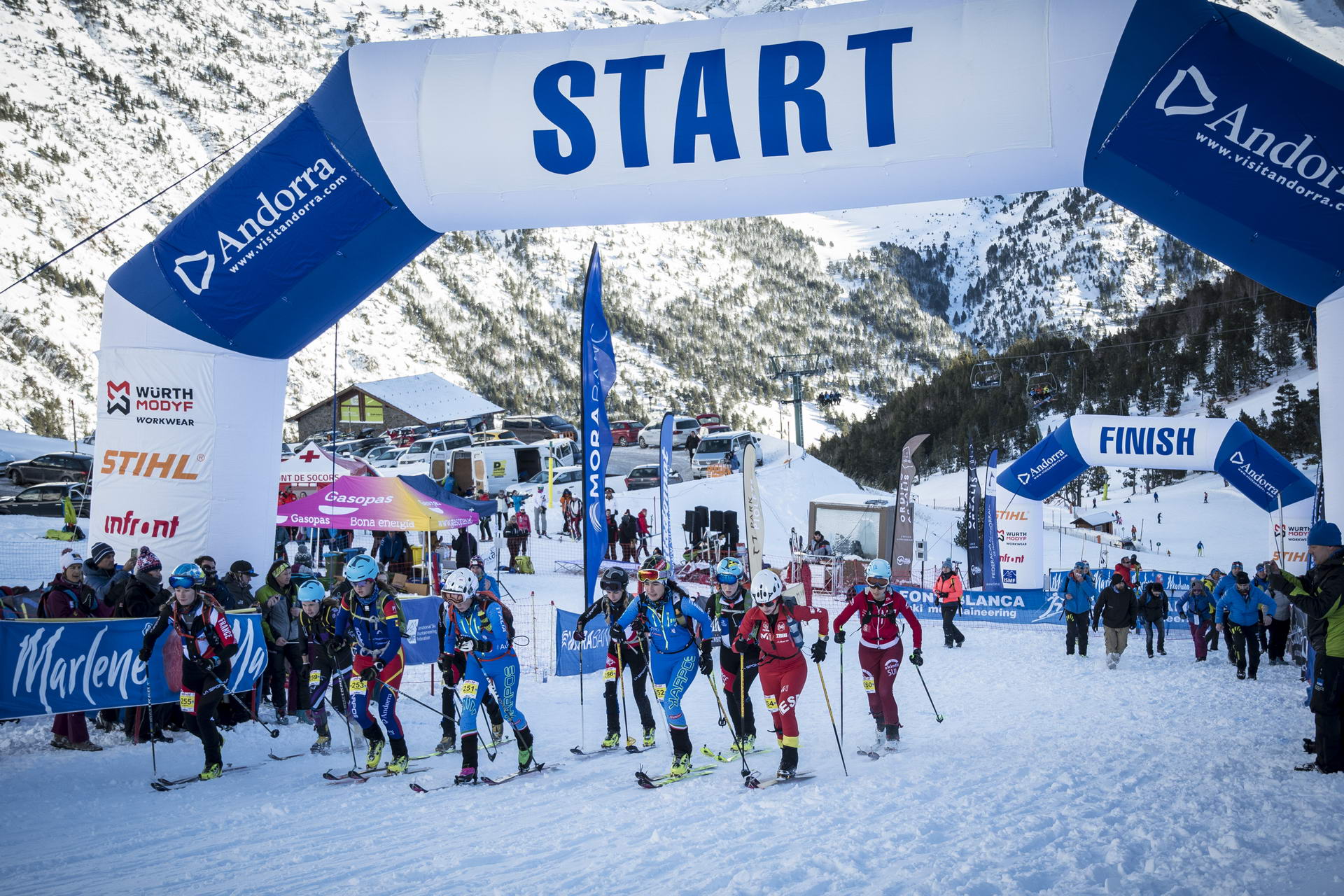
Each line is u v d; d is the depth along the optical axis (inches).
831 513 1088.8
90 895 179.6
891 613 318.3
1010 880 175.9
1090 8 333.7
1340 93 313.0
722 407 6530.5
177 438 389.1
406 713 401.1
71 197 6505.9
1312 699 269.0
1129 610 551.2
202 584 285.7
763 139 359.6
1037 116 339.6
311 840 217.2
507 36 386.6
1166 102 327.3
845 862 190.4
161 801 257.3
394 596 301.0
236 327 391.9
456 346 6530.5
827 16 362.3
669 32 373.7
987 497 916.6
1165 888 171.2
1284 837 200.8
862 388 7682.1
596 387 391.2
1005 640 713.0
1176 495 2962.6
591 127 367.9
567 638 489.1
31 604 400.2
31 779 276.4
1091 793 247.8
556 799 257.4
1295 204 318.3
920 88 345.7
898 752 313.3
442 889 179.8
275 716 377.7
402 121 377.7
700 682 485.1
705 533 1083.9
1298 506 726.5
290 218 384.5
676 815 235.9
